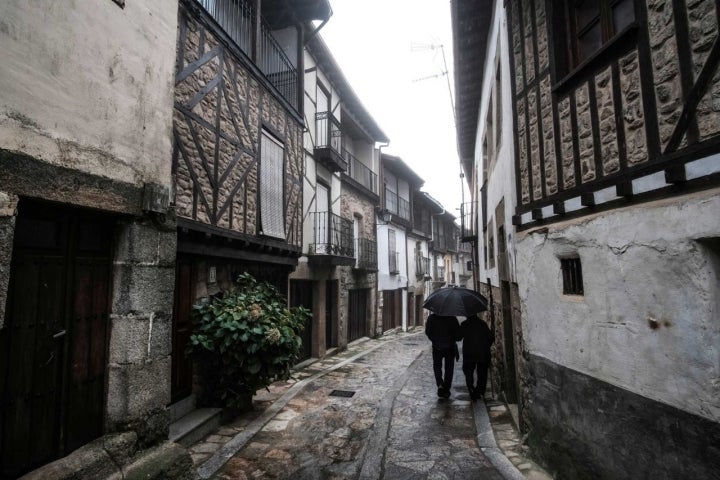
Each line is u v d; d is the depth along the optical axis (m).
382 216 15.42
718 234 2.01
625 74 2.71
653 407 2.39
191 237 4.75
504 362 5.80
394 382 7.13
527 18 4.02
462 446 4.16
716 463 2.02
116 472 2.59
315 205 9.81
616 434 2.68
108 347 2.82
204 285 5.25
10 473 2.16
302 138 8.50
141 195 2.93
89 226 2.72
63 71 2.33
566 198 3.28
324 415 5.25
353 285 12.42
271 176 6.95
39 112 2.18
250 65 6.17
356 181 12.61
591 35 3.28
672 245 2.28
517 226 4.14
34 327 2.32
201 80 5.02
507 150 4.76
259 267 6.86
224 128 5.50
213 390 5.03
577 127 3.20
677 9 2.33
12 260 2.21
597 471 2.84
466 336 5.84
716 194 2.03
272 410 5.39
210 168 5.15
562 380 3.28
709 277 2.09
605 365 2.79
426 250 22.69
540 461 3.58
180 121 4.61
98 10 2.59
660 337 2.35
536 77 3.81
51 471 2.28
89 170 2.49
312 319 9.73
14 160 2.03
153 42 3.12
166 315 3.16
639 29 2.58
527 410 3.96
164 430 3.10
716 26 2.11
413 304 19.75
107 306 2.85
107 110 2.65
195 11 4.84
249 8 6.56
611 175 2.79
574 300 3.15
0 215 1.95
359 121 13.58
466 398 6.00
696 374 2.13
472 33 6.77
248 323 4.77
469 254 34.59
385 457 3.91
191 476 3.13
